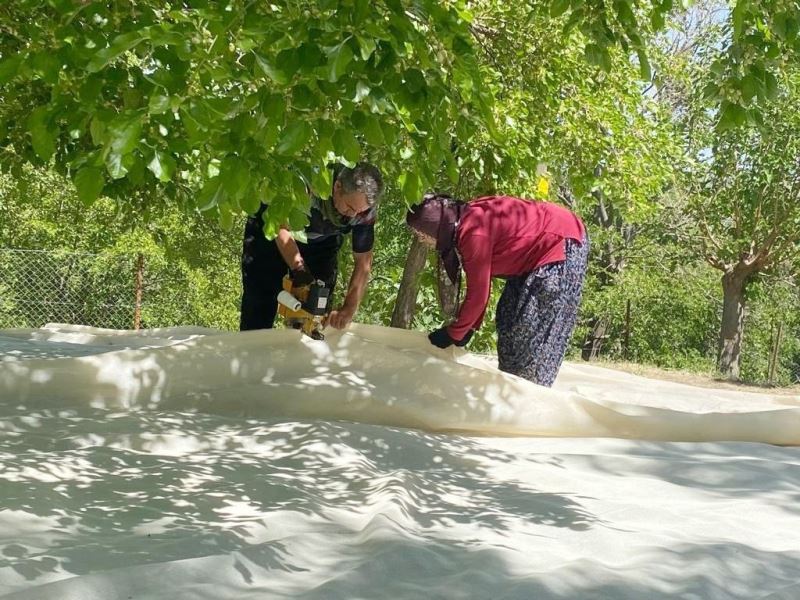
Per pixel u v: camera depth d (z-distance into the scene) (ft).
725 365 82.17
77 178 8.42
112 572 8.41
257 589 8.68
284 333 18.60
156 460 13.87
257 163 8.58
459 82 9.32
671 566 10.11
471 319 18.65
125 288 58.54
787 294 86.07
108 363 17.80
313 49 8.08
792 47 11.13
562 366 27.99
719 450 17.62
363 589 8.79
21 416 15.94
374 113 8.80
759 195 76.64
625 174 35.06
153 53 8.42
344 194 17.70
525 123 30.14
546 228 19.20
